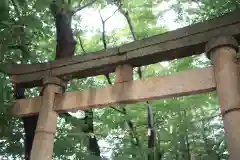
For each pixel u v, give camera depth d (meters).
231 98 3.38
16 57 5.44
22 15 4.99
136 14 7.88
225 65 3.59
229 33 3.78
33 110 4.83
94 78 8.87
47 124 4.55
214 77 3.71
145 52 4.29
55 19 5.65
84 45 8.78
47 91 4.79
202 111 7.57
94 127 8.62
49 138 4.51
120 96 4.26
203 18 6.71
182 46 4.05
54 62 4.98
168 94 3.95
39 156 4.34
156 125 8.10
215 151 6.70
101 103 4.38
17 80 5.10
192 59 7.67
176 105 7.31
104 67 4.63
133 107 8.16
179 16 7.34
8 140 5.95
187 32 4.06
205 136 7.45
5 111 4.71
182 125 7.07
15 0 4.49
